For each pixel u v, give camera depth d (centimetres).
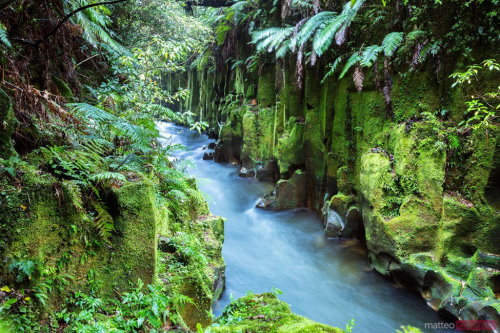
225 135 1321
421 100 571
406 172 531
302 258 675
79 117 337
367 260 638
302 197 896
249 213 912
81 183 253
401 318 484
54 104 304
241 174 1154
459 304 440
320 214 835
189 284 337
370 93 664
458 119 518
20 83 300
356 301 530
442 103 546
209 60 1717
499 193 480
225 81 1595
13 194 220
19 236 218
